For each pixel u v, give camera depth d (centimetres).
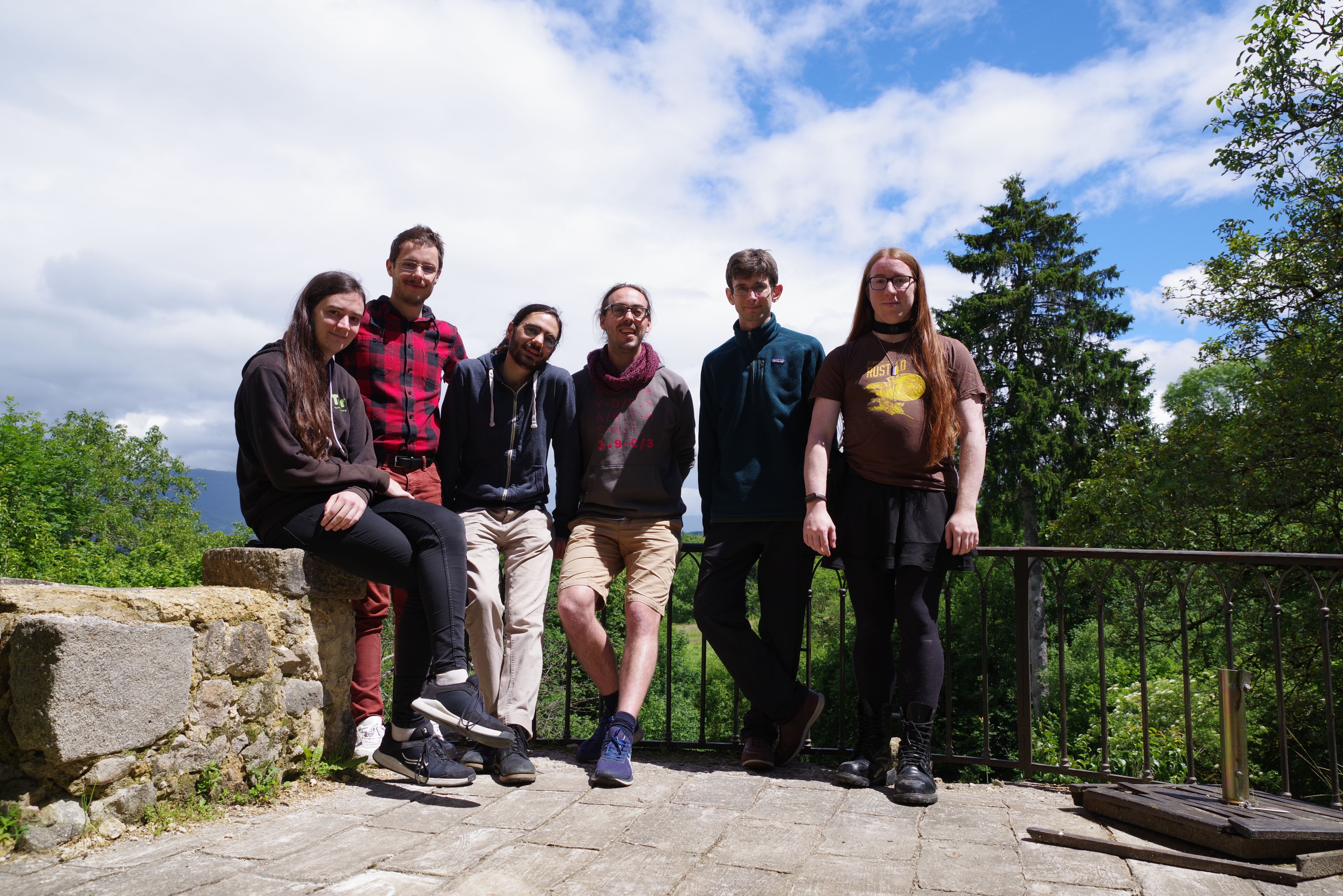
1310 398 1003
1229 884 194
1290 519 1092
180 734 226
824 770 307
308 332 269
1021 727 311
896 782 272
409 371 333
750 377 316
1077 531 1311
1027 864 206
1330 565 264
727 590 312
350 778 276
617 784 272
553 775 288
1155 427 1628
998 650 1862
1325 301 1098
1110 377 2086
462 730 245
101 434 4053
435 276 337
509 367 315
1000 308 2192
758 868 201
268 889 179
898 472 281
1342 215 1023
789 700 304
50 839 193
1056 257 2289
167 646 219
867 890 188
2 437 2505
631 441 319
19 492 2362
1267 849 202
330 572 283
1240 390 1171
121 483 3959
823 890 187
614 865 201
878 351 294
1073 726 1748
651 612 302
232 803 239
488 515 308
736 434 315
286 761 262
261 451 256
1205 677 1072
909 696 272
